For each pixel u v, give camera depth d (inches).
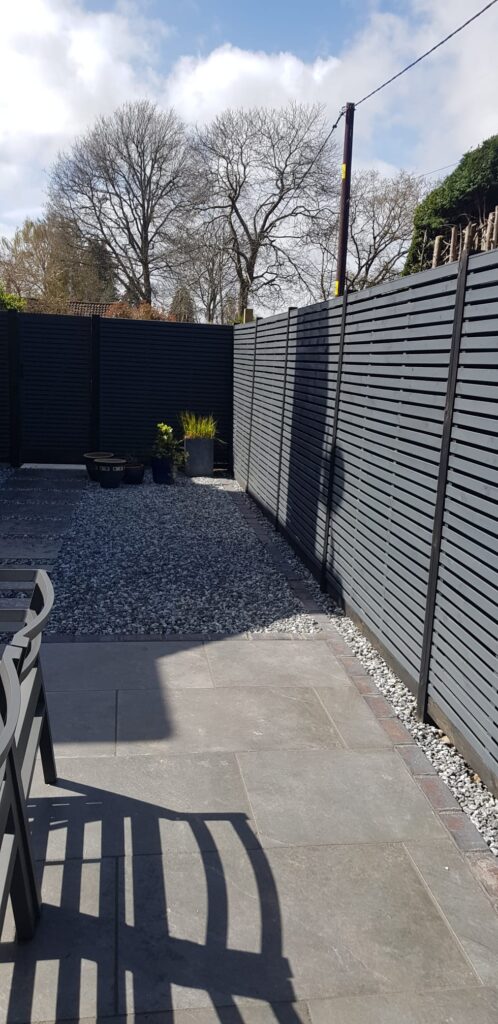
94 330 388.8
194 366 407.8
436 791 111.0
